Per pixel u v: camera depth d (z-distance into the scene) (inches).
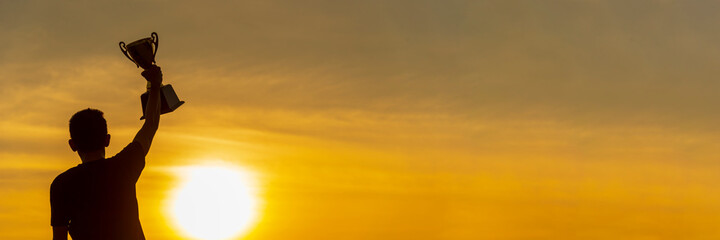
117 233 123.6
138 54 137.1
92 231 123.0
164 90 141.5
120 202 124.6
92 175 123.8
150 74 135.8
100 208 123.2
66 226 124.6
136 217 126.7
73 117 126.4
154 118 134.0
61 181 124.0
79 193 123.1
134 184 127.9
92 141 126.0
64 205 123.3
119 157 126.6
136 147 128.6
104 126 127.7
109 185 124.1
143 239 126.7
